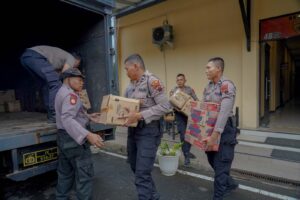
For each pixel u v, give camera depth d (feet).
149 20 26.86
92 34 12.71
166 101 8.36
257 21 19.42
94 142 7.80
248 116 20.17
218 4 21.56
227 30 21.24
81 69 13.56
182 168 13.97
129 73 8.54
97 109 12.75
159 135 8.64
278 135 18.61
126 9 25.40
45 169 9.02
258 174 12.64
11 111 16.26
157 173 13.26
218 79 9.04
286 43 37.76
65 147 8.13
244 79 20.13
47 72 10.92
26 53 11.34
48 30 14.97
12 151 8.14
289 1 18.11
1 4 12.44
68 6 11.75
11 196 10.73
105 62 12.14
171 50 25.26
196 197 10.59
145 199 8.28
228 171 8.89
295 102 43.29
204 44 22.75
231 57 21.22
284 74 39.14
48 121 11.32
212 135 8.23
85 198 8.39
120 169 13.98
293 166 13.60
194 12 23.18
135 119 8.05
